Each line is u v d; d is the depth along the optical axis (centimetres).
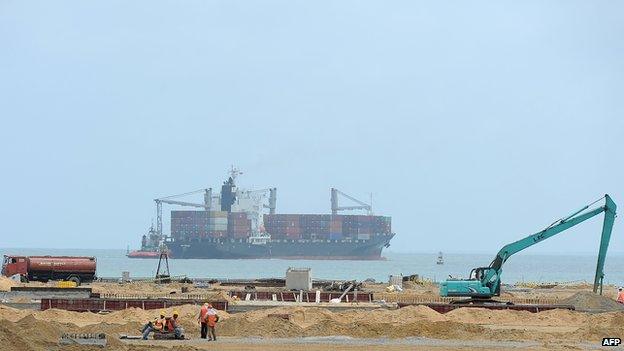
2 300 13550
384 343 8631
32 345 7356
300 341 8750
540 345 8569
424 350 8094
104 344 7731
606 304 13075
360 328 9388
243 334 9356
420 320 10244
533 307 12375
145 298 13262
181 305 12106
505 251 12975
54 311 10900
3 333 7375
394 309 12306
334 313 11369
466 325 9588
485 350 8112
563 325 11031
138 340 8681
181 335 8812
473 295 12838
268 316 10325
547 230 13100
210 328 8788
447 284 12850
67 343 7788
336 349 8106
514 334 9388
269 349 8044
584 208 13375
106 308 12156
